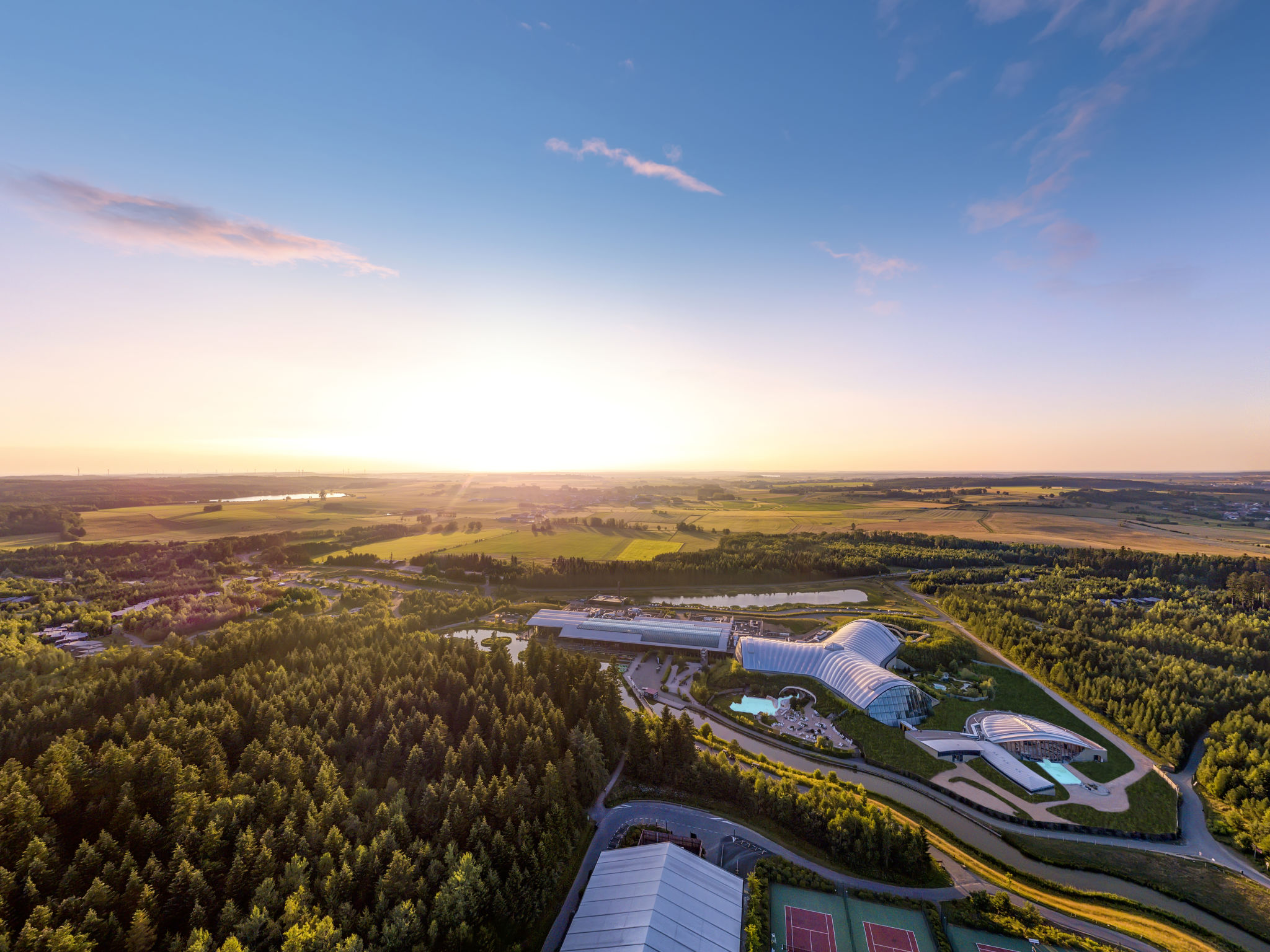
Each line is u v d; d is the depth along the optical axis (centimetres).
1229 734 12694
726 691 16738
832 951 7606
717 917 7850
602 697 12938
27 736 10200
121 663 13675
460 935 7056
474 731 11250
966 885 9031
